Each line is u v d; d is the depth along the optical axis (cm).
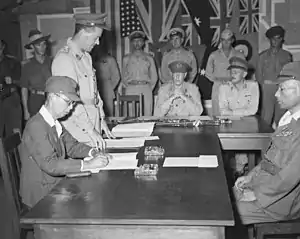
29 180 212
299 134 221
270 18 561
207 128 319
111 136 282
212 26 570
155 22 575
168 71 552
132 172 198
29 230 231
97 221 142
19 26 570
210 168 202
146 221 141
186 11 571
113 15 576
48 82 215
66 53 262
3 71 514
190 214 145
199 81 570
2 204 355
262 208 222
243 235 284
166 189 172
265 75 541
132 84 547
